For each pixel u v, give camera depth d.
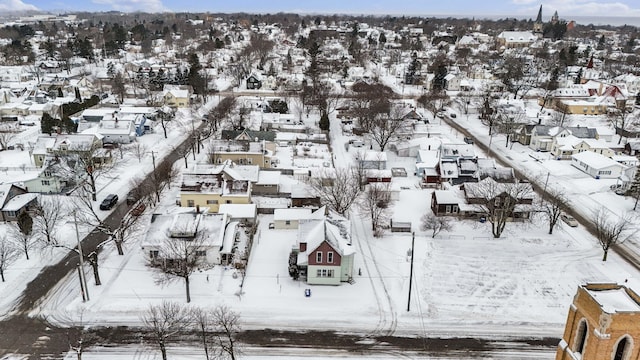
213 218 58.47
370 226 67.00
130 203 71.31
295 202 70.06
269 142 96.06
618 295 27.11
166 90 141.12
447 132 118.88
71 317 46.22
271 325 45.91
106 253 57.50
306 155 97.31
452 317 47.84
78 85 156.88
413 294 51.34
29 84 158.62
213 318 46.28
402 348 43.53
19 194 68.69
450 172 82.44
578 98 154.38
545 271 56.56
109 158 88.06
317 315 47.53
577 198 79.38
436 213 70.50
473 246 62.16
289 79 175.25
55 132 107.12
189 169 79.94
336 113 136.62
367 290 51.81
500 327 46.56
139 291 50.19
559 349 28.61
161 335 39.19
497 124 118.75
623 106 135.62
